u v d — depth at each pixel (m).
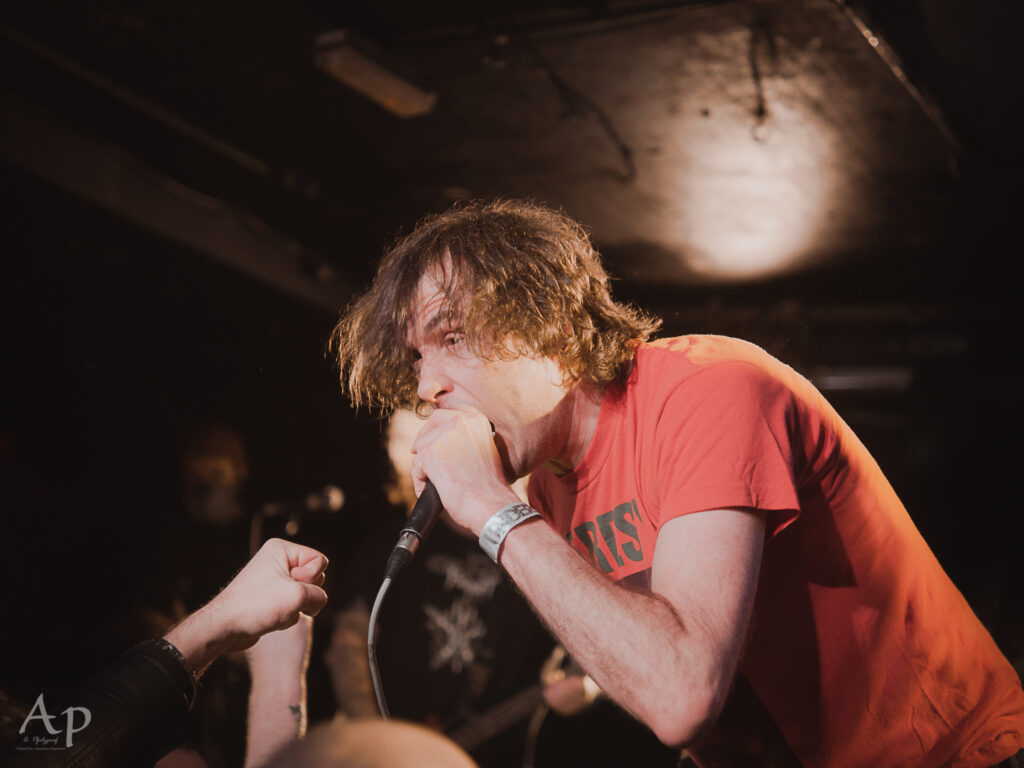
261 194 4.57
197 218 4.51
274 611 1.12
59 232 3.81
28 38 3.34
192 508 4.09
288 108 3.83
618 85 3.61
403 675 2.99
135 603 3.66
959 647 1.26
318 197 4.63
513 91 3.68
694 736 0.93
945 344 6.19
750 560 1.01
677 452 1.08
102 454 3.87
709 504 1.03
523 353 1.21
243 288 4.81
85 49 3.40
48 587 3.21
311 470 5.15
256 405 4.84
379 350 1.31
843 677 1.21
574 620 0.98
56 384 3.75
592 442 1.23
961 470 6.23
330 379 5.35
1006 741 1.28
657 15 3.11
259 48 3.38
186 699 1.06
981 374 6.16
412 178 4.50
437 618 3.03
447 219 1.34
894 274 5.67
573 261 1.29
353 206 4.75
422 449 1.18
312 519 5.01
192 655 1.09
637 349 1.27
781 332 6.17
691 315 6.28
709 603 0.98
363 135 4.07
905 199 4.56
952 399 6.21
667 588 1.01
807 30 3.15
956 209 4.63
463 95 3.73
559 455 1.26
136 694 1.02
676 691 0.92
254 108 3.83
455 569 3.07
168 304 4.36
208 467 4.15
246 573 1.16
